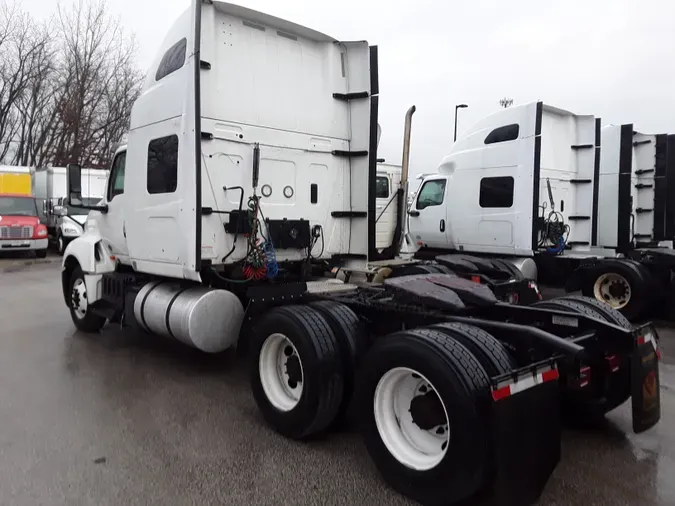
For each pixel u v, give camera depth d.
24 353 6.49
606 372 4.00
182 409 4.71
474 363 3.01
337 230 6.10
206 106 5.05
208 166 5.11
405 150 8.66
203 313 5.04
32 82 30.64
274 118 5.54
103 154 29.00
